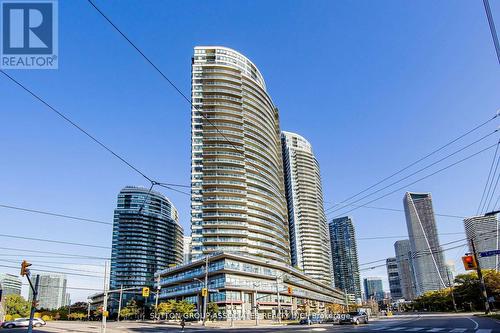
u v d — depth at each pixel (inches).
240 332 1489.9
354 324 1926.7
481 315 2135.8
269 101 7032.5
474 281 4106.8
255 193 5949.8
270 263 4702.3
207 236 5428.2
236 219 5585.6
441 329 1197.7
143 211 6806.1
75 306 7431.1
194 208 5565.9
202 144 5880.9
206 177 5713.6
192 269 4778.5
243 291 4215.1
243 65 6712.6
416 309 6988.2
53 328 2267.5
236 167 5935.0
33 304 1325.0
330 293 7372.1
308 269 7071.9
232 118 6067.9
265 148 6432.1
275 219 6181.1
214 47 6565.0
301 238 7278.5
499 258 4237.2
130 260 6574.8
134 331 1973.4
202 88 6166.3
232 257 4158.5
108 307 6619.1
